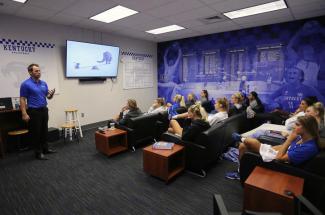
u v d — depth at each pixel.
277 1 3.38
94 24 4.64
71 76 4.82
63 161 3.28
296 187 1.63
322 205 1.72
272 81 5.07
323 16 4.23
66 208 2.10
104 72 5.49
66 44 4.61
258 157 2.04
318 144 1.83
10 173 2.88
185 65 6.54
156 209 2.08
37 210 2.07
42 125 3.45
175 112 4.67
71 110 4.62
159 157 2.51
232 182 2.59
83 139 4.46
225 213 1.06
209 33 5.79
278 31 4.81
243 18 4.30
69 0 3.19
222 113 3.35
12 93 3.98
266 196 1.60
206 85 6.19
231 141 3.49
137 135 3.69
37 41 4.27
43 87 3.41
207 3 3.39
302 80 4.66
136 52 6.46
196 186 2.50
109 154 3.35
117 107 6.07
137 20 4.35
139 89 6.70
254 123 4.62
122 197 2.29
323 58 4.36
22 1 3.22
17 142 3.78
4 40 3.82
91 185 2.55
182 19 4.29
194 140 2.72
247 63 5.38
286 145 2.02
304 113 2.97
